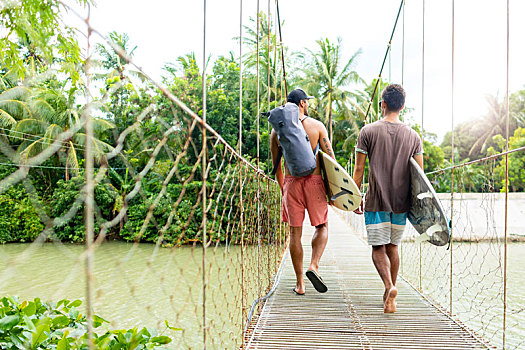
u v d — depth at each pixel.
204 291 1.14
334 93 24.78
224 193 6.27
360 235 8.27
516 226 12.62
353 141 24.05
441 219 2.38
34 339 1.44
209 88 17.52
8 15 1.89
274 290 3.14
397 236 2.67
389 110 2.65
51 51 2.09
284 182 3.01
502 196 11.35
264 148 18.31
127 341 1.41
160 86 0.73
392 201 2.58
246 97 19.70
